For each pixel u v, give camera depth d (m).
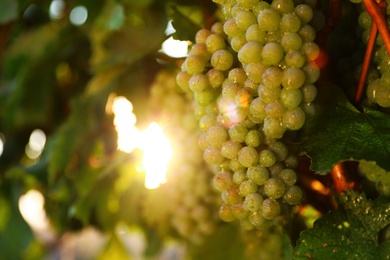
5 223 1.20
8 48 1.25
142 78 0.96
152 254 1.07
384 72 0.54
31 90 1.18
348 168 0.58
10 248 1.19
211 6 0.68
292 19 0.51
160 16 0.88
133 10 0.88
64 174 1.08
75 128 1.02
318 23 0.55
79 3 1.02
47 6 1.14
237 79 0.52
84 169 1.03
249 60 0.51
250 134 0.51
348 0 0.62
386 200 0.54
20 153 1.25
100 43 1.00
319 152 0.54
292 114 0.50
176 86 0.79
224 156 0.52
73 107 1.03
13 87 1.19
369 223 0.53
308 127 0.55
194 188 0.73
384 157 0.52
